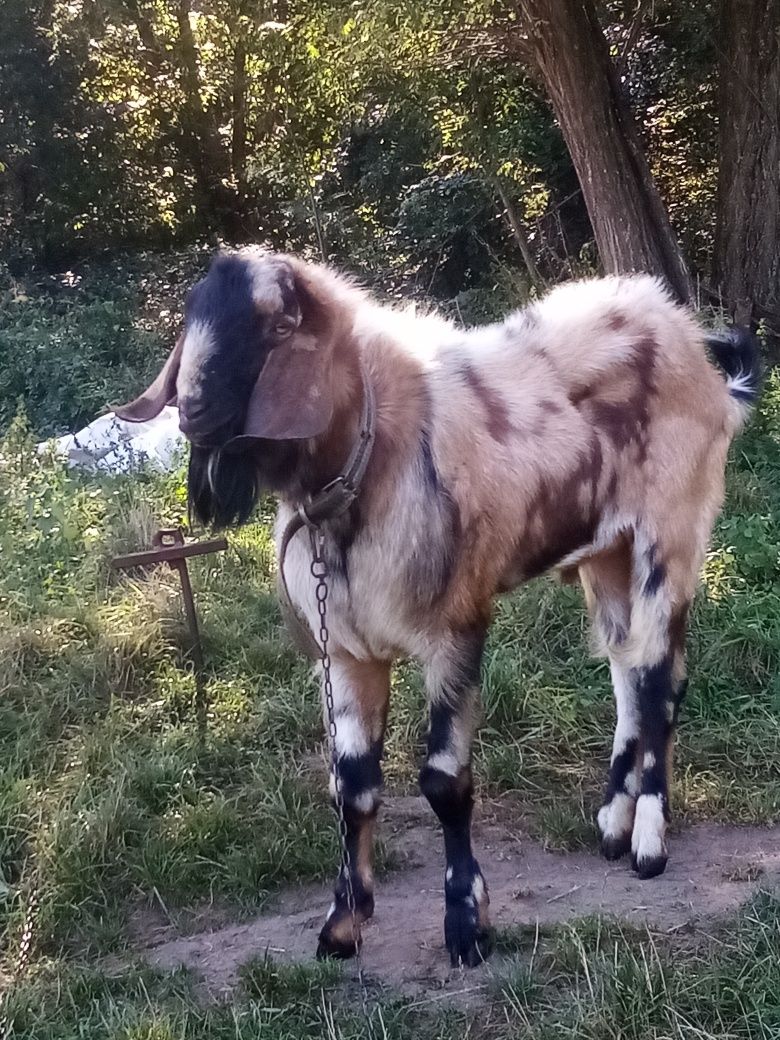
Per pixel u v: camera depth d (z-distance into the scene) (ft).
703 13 22.44
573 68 19.34
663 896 8.61
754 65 20.04
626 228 19.80
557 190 26.84
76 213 36.52
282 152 30.66
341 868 8.29
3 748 10.32
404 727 10.53
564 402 8.54
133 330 24.93
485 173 25.64
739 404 9.55
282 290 7.18
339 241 32.58
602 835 9.28
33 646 11.43
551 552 8.57
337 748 8.16
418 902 8.73
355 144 32.09
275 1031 7.50
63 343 23.07
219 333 7.13
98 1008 7.88
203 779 10.06
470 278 28.02
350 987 7.88
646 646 9.00
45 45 35.06
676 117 26.48
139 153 38.83
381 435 7.68
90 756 10.02
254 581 12.48
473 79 23.97
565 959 7.82
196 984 8.07
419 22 19.11
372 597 7.75
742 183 20.36
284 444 7.45
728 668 11.19
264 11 25.48
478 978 7.85
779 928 7.88
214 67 39.17
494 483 8.07
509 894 8.75
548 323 8.86
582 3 19.42
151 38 38.78
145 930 8.73
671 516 8.95
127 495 13.69
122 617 11.75
